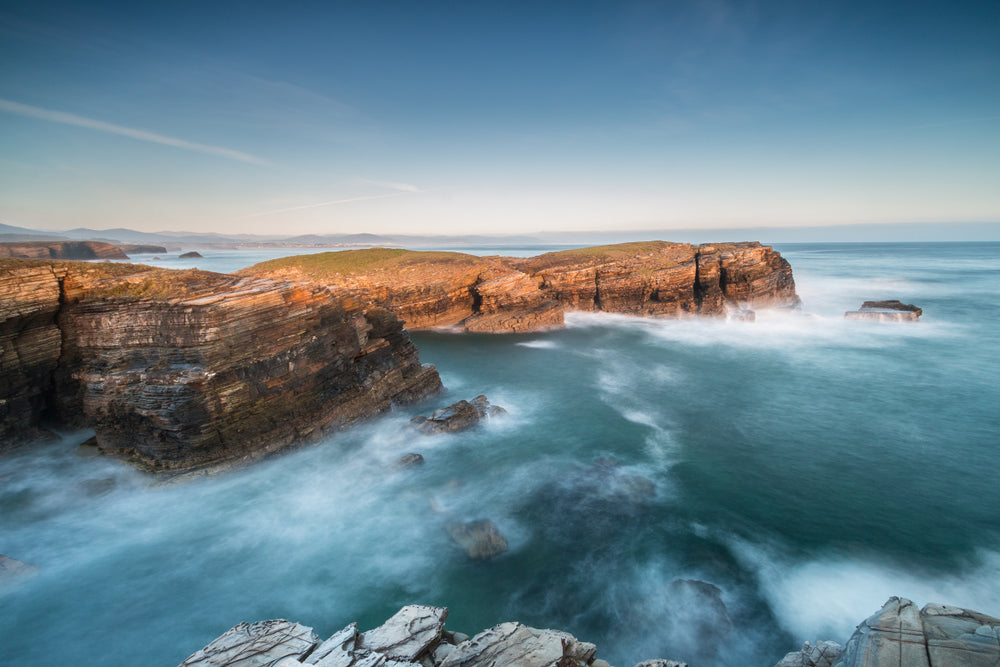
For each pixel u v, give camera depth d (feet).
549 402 100.63
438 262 203.82
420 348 151.43
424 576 48.60
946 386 105.60
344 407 78.74
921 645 25.00
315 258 211.20
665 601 44.34
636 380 115.75
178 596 45.44
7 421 62.23
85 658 38.58
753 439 81.20
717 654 38.78
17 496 56.80
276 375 67.67
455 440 79.05
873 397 100.12
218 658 27.48
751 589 46.50
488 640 28.17
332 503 61.05
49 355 65.26
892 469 70.08
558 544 53.47
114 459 62.34
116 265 70.64
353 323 82.89
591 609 44.04
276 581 47.75
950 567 49.42
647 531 55.77
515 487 65.41
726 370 122.42
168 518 56.65
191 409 58.95
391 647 27.71
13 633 40.60
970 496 62.75
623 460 73.72
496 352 145.38
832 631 41.16
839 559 50.83
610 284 198.90
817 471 69.82
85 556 49.96
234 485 62.49
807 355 133.90
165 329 59.62
